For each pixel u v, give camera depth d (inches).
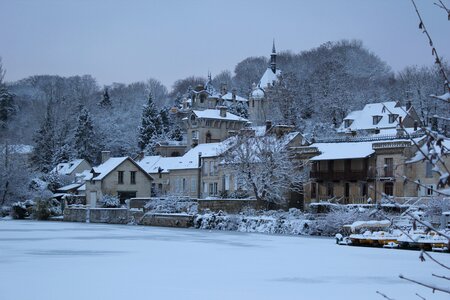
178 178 3627.0
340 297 802.8
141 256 1314.0
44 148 4862.2
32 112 6200.8
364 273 1056.8
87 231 2265.0
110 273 1018.7
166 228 2608.3
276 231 2304.4
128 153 5260.8
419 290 864.9
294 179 2689.5
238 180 2800.2
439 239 1520.7
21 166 3612.2
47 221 3240.7
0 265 1123.9
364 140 2778.1
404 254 1425.9
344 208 2260.1
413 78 3634.4
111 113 6156.5
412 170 2395.4
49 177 4092.0
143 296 791.1
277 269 1103.0
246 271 1066.7
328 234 2128.4
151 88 7682.1
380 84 5600.4
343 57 6117.1
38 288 847.7
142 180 3592.5
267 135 2812.5
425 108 1903.3
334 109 4874.5
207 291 839.1
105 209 3117.6
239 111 5816.9
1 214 3506.4
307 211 2679.6
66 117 5255.9
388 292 847.1
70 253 1366.9
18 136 5580.7
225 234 2196.1
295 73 6220.5
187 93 6771.7
